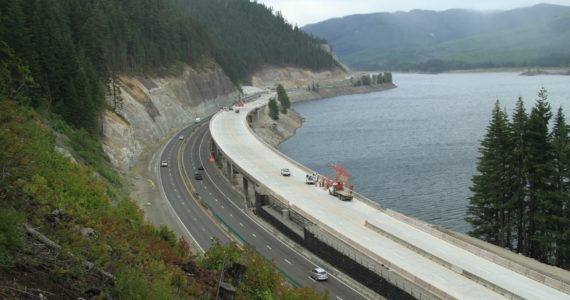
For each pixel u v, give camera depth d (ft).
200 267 92.02
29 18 262.47
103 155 266.16
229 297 77.00
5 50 79.87
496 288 128.36
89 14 396.98
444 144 467.52
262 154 322.75
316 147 472.85
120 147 322.96
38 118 216.13
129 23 509.76
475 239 195.93
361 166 386.93
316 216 200.54
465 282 134.62
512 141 205.46
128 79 461.78
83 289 55.67
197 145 419.13
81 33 354.74
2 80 75.41
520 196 203.21
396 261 151.33
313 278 160.25
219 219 223.71
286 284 145.48
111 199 163.02
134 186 270.67
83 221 81.66
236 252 98.12
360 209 210.79
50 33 271.90
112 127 331.36
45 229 67.92
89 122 277.03
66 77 268.82
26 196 75.92
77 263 58.80
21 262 53.78
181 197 261.24
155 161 352.69
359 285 153.28
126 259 71.97
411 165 385.70
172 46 615.98
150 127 426.92
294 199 226.58
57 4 341.62
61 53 268.21
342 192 228.43
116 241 76.28
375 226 182.60
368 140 502.79
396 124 609.01
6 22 231.09
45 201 81.41
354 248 165.99
